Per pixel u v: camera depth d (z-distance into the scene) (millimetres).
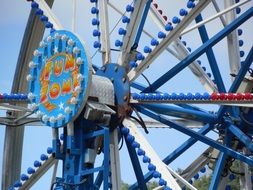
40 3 18047
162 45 15695
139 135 15430
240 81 17297
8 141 21344
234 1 18859
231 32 17453
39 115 15789
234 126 17406
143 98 15609
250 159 15938
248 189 18688
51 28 17547
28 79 16266
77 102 14969
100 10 17109
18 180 20281
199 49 16297
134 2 16500
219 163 17500
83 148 15352
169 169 15203
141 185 16359
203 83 18250
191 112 17141
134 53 16250
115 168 15531
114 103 15945
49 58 15945
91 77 14961
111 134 15820
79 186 15109
